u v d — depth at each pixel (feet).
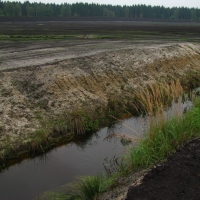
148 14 400.26
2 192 19.97
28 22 197.67
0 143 25.22
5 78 34.09
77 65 43.16
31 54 50.98
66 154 25.77
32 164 24.08
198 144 21.30
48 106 32.48
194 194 15.39
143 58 53.78
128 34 103.35
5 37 76.48
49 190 19.93
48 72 38.45
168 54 59.77
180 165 18.40
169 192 15.72
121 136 28.84
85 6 369.30
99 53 51.55
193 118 24.27
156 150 21.31
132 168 20.38
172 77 50.90
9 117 28.48
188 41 82.38
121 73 46.03
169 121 23.79
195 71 57.62
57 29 120.06
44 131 27.86
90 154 25.63
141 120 32.60
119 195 17.16
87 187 18.43
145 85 44.93
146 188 16.28
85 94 37.35
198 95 41.98
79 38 81.82
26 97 32.48
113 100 36.45
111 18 313.12
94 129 30.71
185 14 394.11
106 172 21.59
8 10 295.28
